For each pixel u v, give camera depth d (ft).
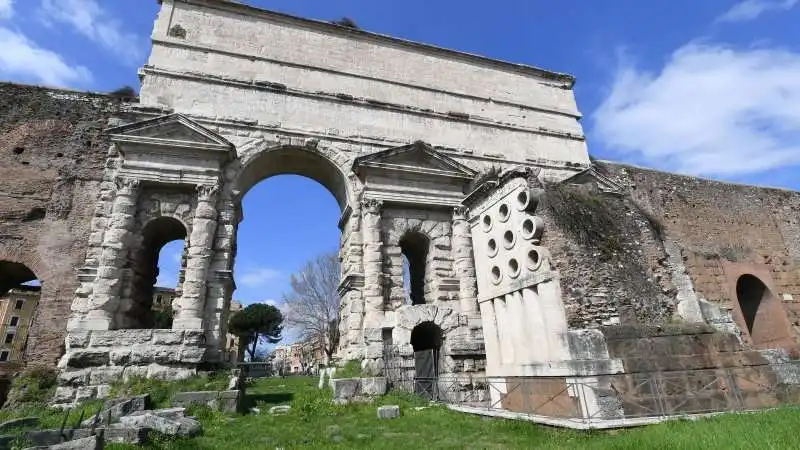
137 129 65.21
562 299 44.91
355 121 81.82
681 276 61.36
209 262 63.41
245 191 77.00
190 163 67.00
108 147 67.56
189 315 58.95
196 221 64.23
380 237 73.26
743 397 42.83
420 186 78.69
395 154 77.41
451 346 67.72
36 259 59.62
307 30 86.17
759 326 88.28
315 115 79.41
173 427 34.45
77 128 67.77
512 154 92.48
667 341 44.27
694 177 95.04
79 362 53.47
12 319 225.56
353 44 88.79
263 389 77.51
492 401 48.83
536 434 32.27
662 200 88.33
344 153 78.64
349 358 66.39
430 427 37.65
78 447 25.70
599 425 31.32
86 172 65.36
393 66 90.38
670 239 65.05
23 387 51.70
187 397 46.70
